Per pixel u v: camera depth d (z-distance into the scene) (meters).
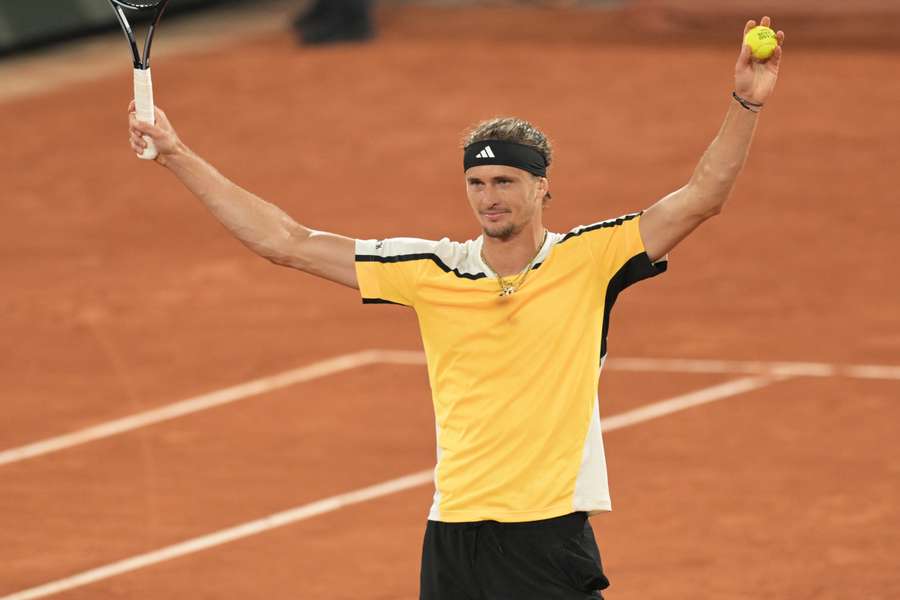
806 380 46.59
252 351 51.38
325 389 47.47
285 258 22.67
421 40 102.62
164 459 42.28
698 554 35.00
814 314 53.00
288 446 42.91
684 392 45.88
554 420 21.59
